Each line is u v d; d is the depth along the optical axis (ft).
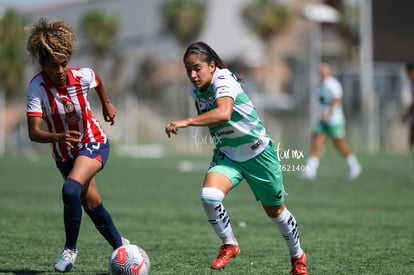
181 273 46.68
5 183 128.36
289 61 401.29
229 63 403.75
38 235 64.75
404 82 271.69
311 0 414.82
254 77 400.67
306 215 81.10
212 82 42.80
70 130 44.50
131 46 449.89
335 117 128.26
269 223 74.64
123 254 41.16
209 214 43.06
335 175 146.72
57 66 41.73
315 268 48.91
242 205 93.20
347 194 106.93
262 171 43.70
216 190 42.39
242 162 43.75
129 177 143.95
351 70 287.89
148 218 78.59
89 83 45.06
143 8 444.96
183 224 73.56
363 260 52.11
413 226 71.51
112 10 465.47
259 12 410.31
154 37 437.99
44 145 290.97
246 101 43.16
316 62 286.87
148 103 324.19
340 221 75.66
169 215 81.51
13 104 391.45
